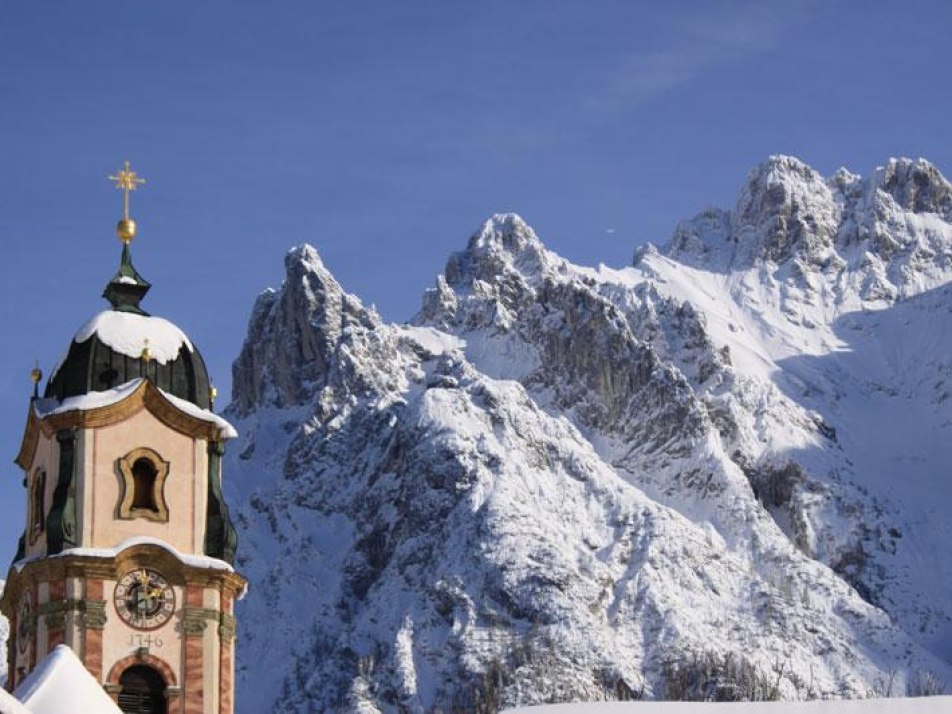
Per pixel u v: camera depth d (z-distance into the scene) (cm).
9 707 16212
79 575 19938
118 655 19850
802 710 16988
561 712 17388
